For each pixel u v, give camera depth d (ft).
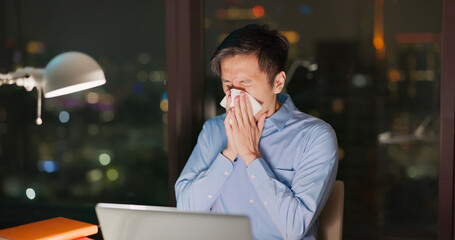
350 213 7.20
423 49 6.59
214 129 5.63
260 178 4.83
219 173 5.01
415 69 6.65
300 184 4.88
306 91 7.04
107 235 3.81
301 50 7.00
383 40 6.72
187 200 5.21
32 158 8.54
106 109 8.09
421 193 6.88
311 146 5.02
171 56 6.89
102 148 8.22
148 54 7.73
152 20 7.64
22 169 8.61
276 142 5.29
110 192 8.30
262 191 4.83
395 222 7.04
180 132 7.00
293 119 5.36
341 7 6.80
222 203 5.33
